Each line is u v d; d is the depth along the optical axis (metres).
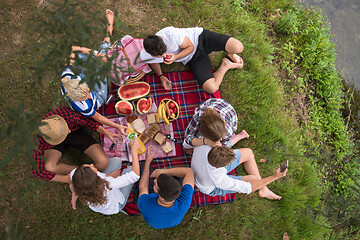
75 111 2.84
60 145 2.91
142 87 3.37
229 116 3.08
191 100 3.59
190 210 3.45
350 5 4.44
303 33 4.19
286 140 3.73
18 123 1.27
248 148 3.37
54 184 3.34
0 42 3.36
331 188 4.01
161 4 3.84
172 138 3.37
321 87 4.21
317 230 3.51
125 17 3.73
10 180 3.20
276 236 3.57
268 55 3.96
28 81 3.37
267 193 3.46
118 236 3.36
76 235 3.31
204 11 3.89
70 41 1.43
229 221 3.50
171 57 3.05
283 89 4.02
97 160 3.08
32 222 3.23
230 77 3.79
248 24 3.94
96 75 1.46
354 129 4.25
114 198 2.74
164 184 2.21
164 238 3.40
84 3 1.48
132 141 3.02
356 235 3.63
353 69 4.36
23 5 3.52
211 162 2.45
